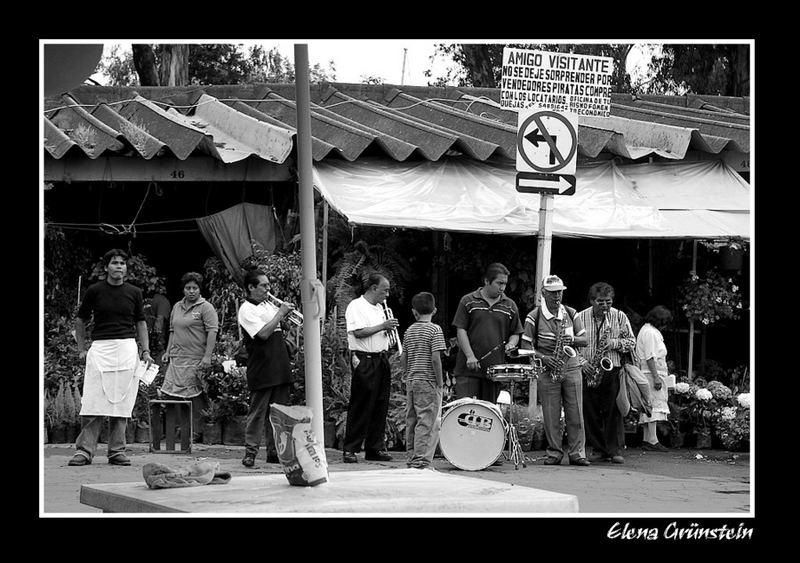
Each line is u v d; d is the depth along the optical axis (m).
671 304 17.08
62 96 18.50
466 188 16.08
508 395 12.61
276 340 11.95
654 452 14.51
